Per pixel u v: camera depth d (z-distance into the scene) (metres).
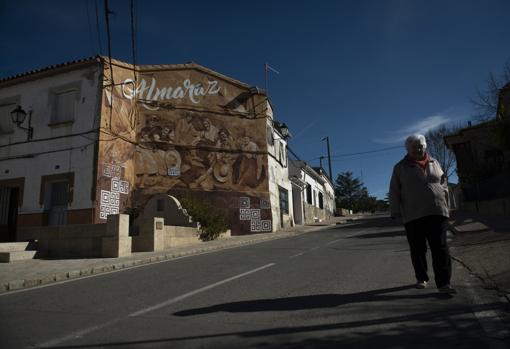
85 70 18.53
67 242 12.90
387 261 8.77
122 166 19.05
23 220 17.95
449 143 29.64
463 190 27.22
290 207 29.33
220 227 18.55
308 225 31.05
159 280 7.96
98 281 8.27
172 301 6.01
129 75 20.19
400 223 22.00
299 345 3.97
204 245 15.43
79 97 18.34
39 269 9.73
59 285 8.05
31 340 4.39
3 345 4.25
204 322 4.87
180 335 4.42
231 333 4.42
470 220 17.19
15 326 4.95
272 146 25.55
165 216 17.02
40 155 18.33
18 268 10.00
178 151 21.39
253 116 24.03
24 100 19.23
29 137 18.69
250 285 6.94
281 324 4.66
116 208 18.38
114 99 18.88
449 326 4.32
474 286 6.05
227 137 22.95
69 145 17.97
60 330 4.73
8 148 18.97
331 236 16.88
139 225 13.80
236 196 22.50
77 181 17.50
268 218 23.25
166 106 21.47
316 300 5.66
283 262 9.62
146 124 20.84
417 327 4.34
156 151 20.81
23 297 6.90
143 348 4.05
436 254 5.58
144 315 5.29
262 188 23.48
